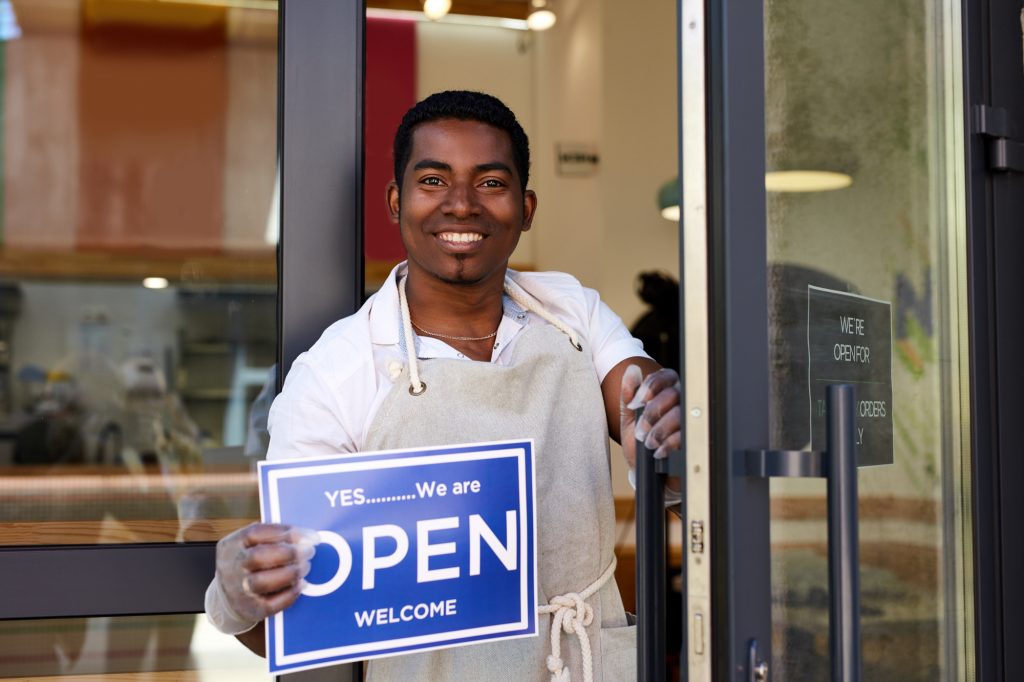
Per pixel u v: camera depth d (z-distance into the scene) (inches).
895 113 51.8
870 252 49.6
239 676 66.7
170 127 149.3
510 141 51.1
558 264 206.1
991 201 55.9
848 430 38.6
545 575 49.7
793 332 44.2
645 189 182.5
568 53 198.7
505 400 49.5
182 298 153.7
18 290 152.8
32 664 64.6
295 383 48.5
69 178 151.9
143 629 66.2
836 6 47.9
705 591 39.5
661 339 143.3
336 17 57.5
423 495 45.0
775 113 43.9
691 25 40.3
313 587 43.5
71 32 147.3
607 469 52.1
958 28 55.1
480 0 192.9
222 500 71.3
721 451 39.4
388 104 202.8
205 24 133.0
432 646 44.9
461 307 51.9
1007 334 55.9
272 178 106.5
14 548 55.0
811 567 45.0
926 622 52.5
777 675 43.4
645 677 42.7
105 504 96.9
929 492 53.1
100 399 151.0
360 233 57.6
